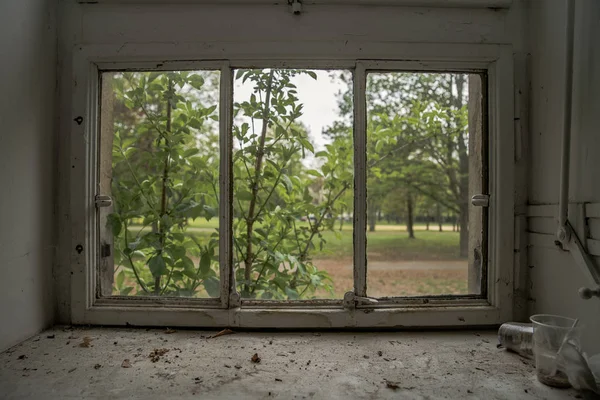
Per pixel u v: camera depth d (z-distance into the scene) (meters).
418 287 3.36
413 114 2.57
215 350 1.08
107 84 1.46
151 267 1.47
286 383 0.88
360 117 1.29
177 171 1.61
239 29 1.28
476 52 1.27
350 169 1.87
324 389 0.85
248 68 1.32
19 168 1.09
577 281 1.04
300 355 1.05
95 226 1.31
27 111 1.13
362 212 1.28
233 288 1.29
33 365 0.96
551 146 1.16
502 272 1.25
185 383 0.88
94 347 1.09
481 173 1.34
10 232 1.06
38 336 1.17
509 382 0.90
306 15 1.27
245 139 1.48
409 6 1.28
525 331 1.06
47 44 1.23
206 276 1.47
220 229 1.28
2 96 1.03
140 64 1.30
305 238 1.82
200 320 1.25
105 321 1.26
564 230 1.03
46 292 1.23
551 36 1.16
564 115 1.02
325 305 1.27
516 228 1.28
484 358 1.04
